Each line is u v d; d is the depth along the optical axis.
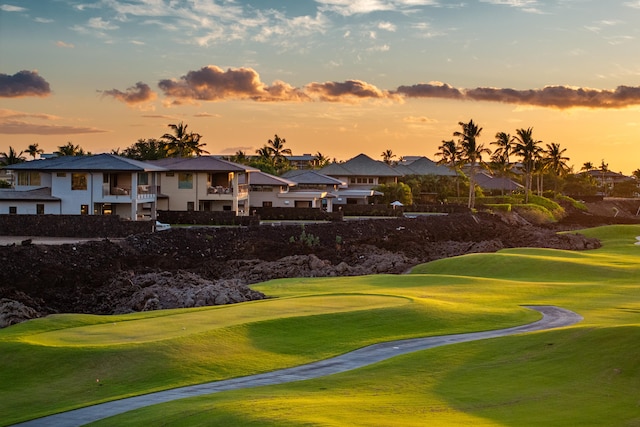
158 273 66.06
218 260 84.00
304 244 92.25
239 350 39.88
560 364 35.00
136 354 37.44
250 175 138.62
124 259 73.94
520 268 82.94
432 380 34.09
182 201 113.31
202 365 37.16
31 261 64.12
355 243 99.00
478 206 162.12
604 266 83.56
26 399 33.06
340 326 45.69
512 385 32.47
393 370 36.12
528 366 35.34
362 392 32.09
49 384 34.75
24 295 55.78
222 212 101.75
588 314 52.88
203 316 46.38
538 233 123.25
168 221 103.25
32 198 95.44
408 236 107.62
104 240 76.00
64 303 58.16
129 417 29.02
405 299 54.59
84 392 33.88
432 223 125.12
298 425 25.31
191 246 85.00
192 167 112.94
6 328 43.19
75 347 37.94
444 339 44.03
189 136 159.00
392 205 149.38
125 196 96.75
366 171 180.88
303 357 39.75
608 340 36.38
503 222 150.12
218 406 28.64
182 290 58.06
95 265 69.81
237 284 61.44
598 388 31.38
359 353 40.69
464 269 83.75
